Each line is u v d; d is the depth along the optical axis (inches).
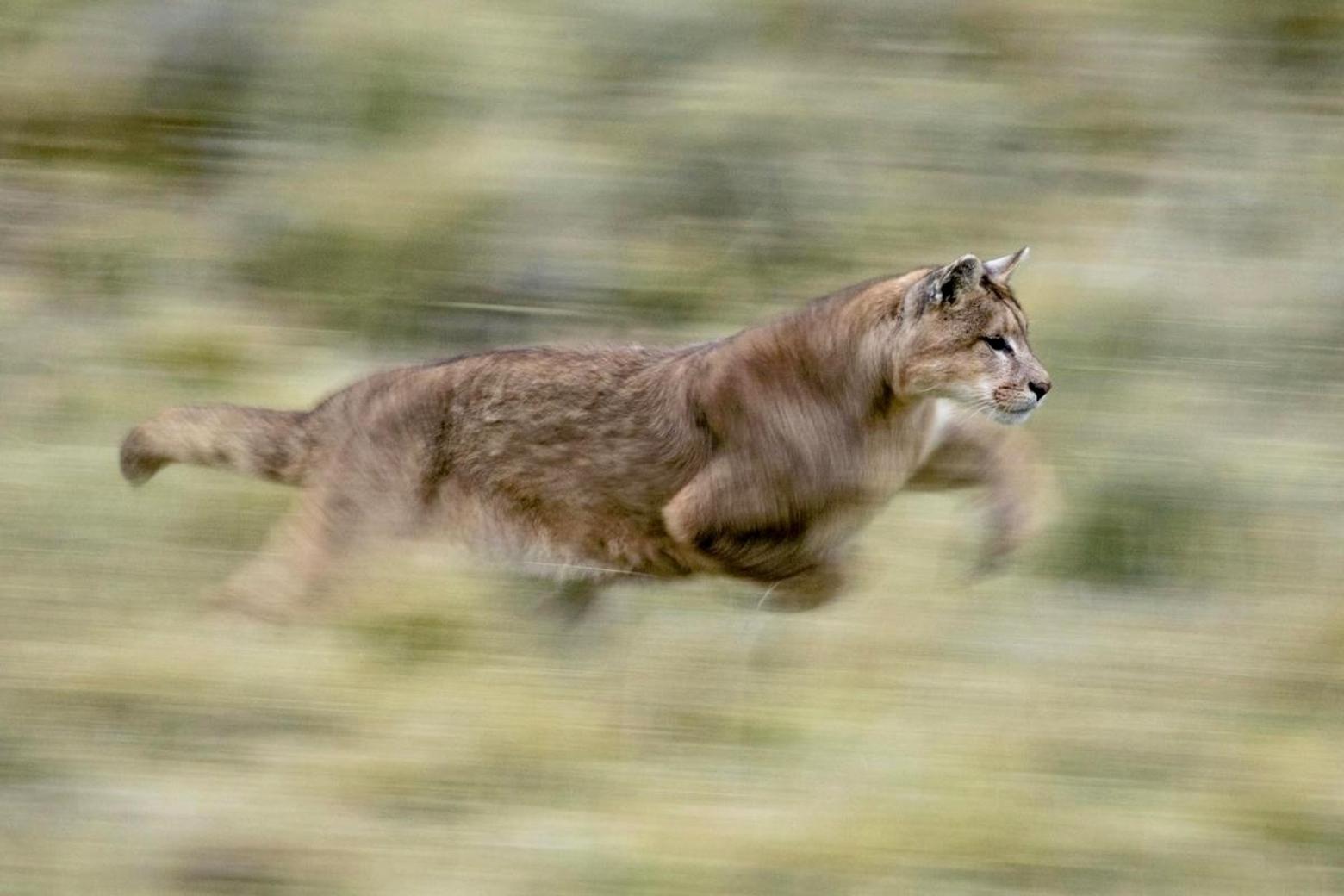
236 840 539.8
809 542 745.0
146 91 1079.0
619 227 1013.8
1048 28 1093.8
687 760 596.7
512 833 546.6
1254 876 541.3
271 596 729.0
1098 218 1018.7
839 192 1027.3
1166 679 663.8
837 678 660.7
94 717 603.2
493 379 752.3
